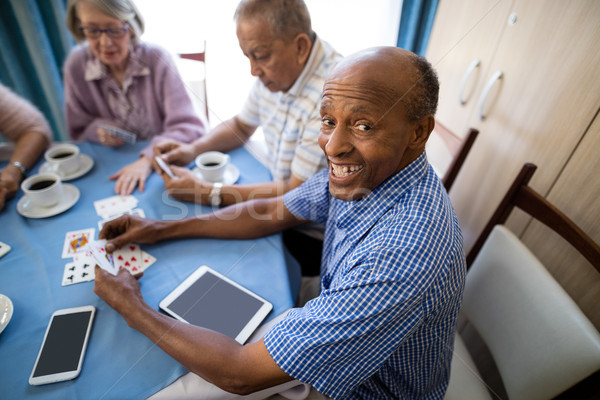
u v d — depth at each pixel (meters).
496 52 1.03
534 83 0.90
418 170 0.50
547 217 0.71
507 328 0.65
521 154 0.96
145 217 0.73
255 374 0.46
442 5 1.24
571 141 0.81
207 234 0.70
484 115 1.10
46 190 0.70
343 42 1.32
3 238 0.66
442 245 0.45
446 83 1.28
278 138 0.99
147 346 0.49
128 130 0.86
